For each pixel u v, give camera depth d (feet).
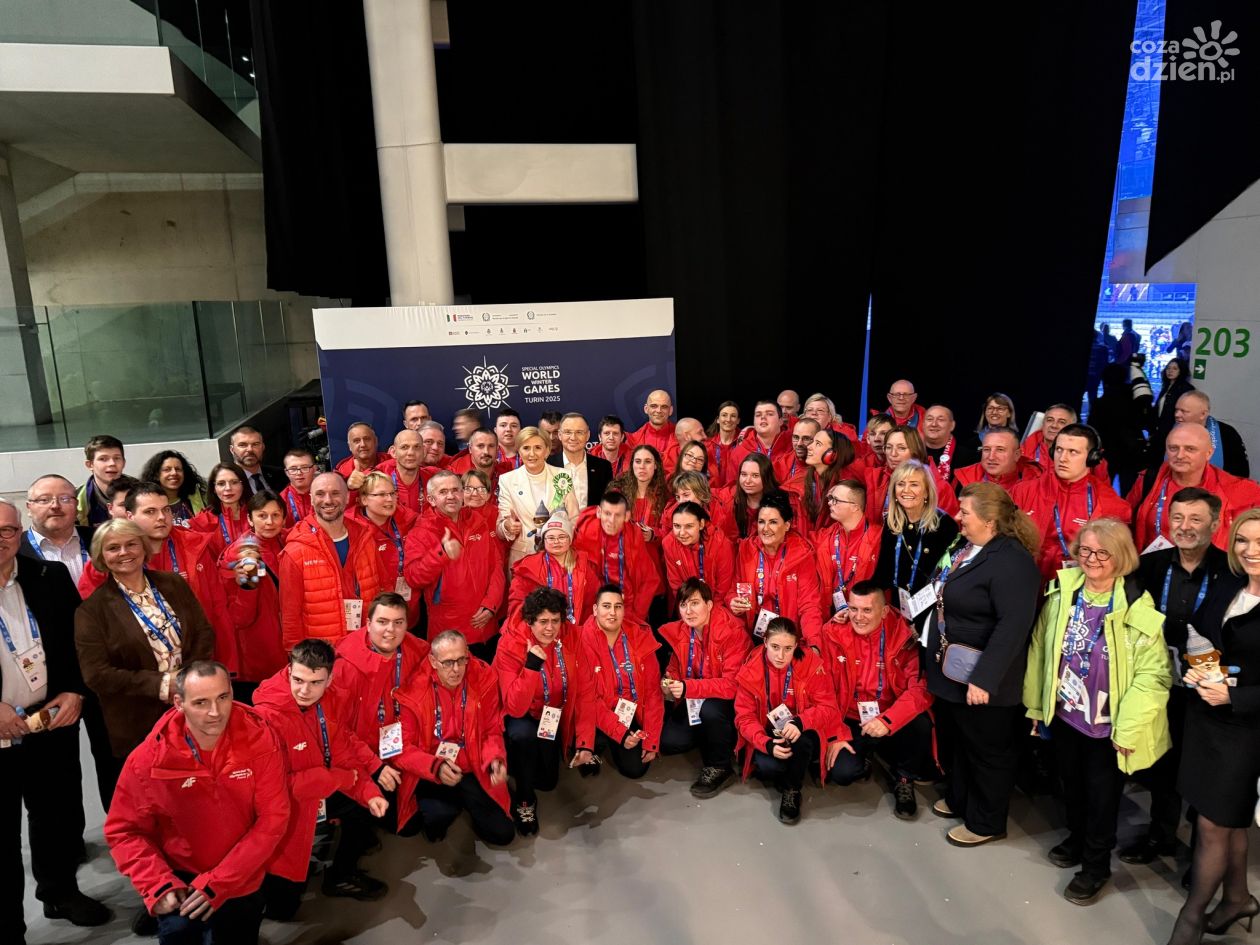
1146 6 23.24
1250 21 19.98
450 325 20.61
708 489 14.57
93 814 12.45
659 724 12.81
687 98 22.41
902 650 12.25
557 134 25.27
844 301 24.38
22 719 9.02
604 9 24.67
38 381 21.35
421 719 11.09
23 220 32.01
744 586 13.82
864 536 13.58
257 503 12.46
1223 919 9.17
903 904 10.08
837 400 25.17
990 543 10.38
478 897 10.50
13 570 9.43
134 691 9.54
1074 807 10.55
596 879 10.77
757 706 12.49
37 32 20.53
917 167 23.15
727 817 12.07
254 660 12.60
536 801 12.34
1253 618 8.27
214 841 8.55
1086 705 9.71
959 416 23.95
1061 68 21.09
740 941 9.55
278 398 31.96
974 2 21.63
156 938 9.87
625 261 26.99
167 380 22.29
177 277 33.86
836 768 12.48
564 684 12.40
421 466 17.44
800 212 23.65
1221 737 8.48
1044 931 9.55
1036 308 22.52
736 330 24.04
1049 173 21.72
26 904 10.53
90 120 23.85
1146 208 23.98
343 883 10.54
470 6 24.22
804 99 22.98
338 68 23.76
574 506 15.92
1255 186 20.43
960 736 11.10
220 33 26.91
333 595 12.58
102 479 13.34
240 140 28.58
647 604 14.78
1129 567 9.36
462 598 14.12
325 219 22.68
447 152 22.79
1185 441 12.24
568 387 21.47
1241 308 20.99
